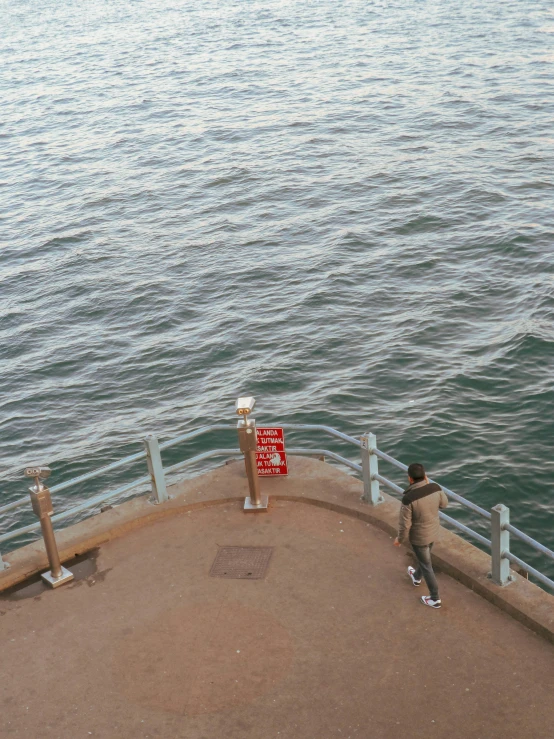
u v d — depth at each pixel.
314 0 132.88
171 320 27.45
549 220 32.50
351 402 21.17
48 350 26.34
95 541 8.34
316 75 69.06
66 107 66.38
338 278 29.08
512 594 7.07
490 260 29.42
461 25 90.62
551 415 19.44
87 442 20.92
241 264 31.34
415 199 36.47
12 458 20.55
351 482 8.98
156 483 8.74
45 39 116.50
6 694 6.52
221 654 6.73
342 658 6.60
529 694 6.14
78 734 6.07
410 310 26.23
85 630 7.17
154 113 60.56
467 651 6.61
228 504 8.88
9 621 7.37
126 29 119.19
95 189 43.28
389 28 93.88
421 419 19.91
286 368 23.44
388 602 7.21
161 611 7.32
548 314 24.73
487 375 21.69
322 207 36.78
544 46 73.19
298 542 8.12
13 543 17.03
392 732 5.88
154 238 35.19
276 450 9.09
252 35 99.12
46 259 34.09
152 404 22.59
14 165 50.25
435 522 6.89
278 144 48.09
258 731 5.96
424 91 58.72
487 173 39.19
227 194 40.00
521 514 16.03
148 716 6.17
